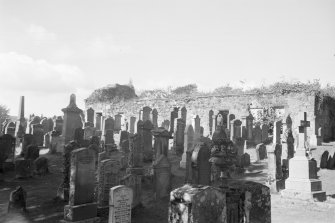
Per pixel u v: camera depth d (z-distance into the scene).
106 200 9.80
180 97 38.88
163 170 11.63
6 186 13.16
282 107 32.53
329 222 9.22
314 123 29.84
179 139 23.86
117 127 35.38
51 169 17.11
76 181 8.70
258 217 6.69
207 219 5.81
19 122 32.38
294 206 11.08
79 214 8.59
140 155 14.64
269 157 14.26
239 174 16.33
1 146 16.55
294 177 12.59
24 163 14.69
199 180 11.04
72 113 22.70
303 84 32.28
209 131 34.53
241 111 34.56
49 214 9.37
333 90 33.97
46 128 33.97
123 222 7.89
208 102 36.88
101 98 45.44
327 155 18.48
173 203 5.88
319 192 12.17
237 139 21.11
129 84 50.00
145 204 10.79
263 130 28.97
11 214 8.44
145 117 33.41
